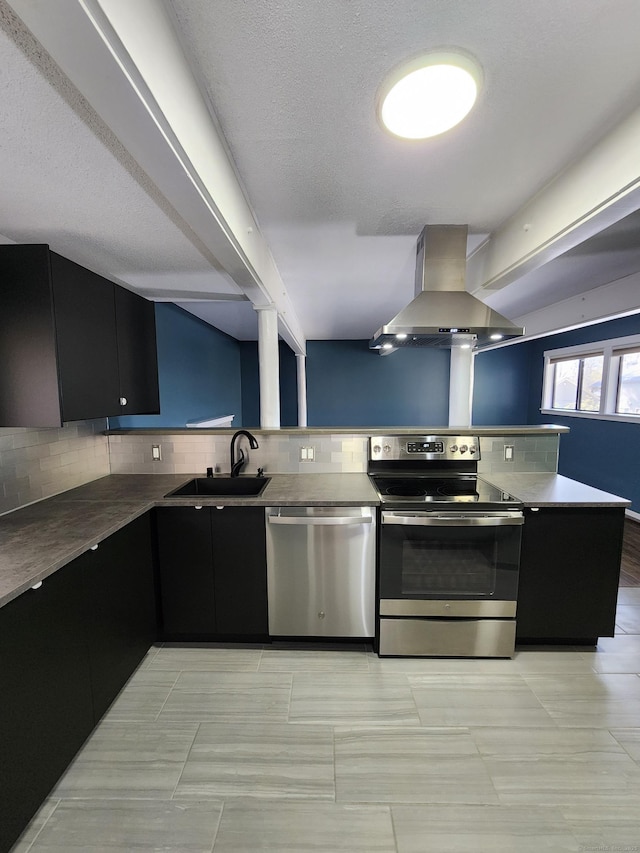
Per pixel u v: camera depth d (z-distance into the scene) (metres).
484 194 1.85
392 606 1.92
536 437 2.45
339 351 6.77
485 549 1.89
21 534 1.51
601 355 4.73
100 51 0.75
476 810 1.25
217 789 1.31
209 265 2.28
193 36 1.00
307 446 2.46
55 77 0.92
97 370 1.91
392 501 1.88
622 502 1.87
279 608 2.01
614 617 1.94
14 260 1.57
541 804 1.27
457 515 1.84
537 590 1.93
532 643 2.05
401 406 6.86
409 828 1.20
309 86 1.16
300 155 1.51
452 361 3.60
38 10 0.66
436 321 2.24
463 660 1.94
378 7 0.92
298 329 5.14
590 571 1.92
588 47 1.04
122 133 0.98
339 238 2.36
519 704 1.67
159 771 1.37
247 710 1.63
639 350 4.14
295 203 1.91
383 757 1.43
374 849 1.15
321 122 1.32
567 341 5.41
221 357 5.53
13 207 1.57
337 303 4.16
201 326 4.55
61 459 2.11
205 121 1.22
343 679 1.81
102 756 1.43
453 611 1.92
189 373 4.14
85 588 1.45
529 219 1.91
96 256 2.12
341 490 2.08
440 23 0.96
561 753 1.44
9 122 1.06
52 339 1.60
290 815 1.24
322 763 1.40
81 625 1.43
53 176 1.34
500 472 2.47
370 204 1.93
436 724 1.57
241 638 2.07
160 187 1.22
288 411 6.87
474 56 1.07
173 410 3.70
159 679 1.81
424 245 2.26
